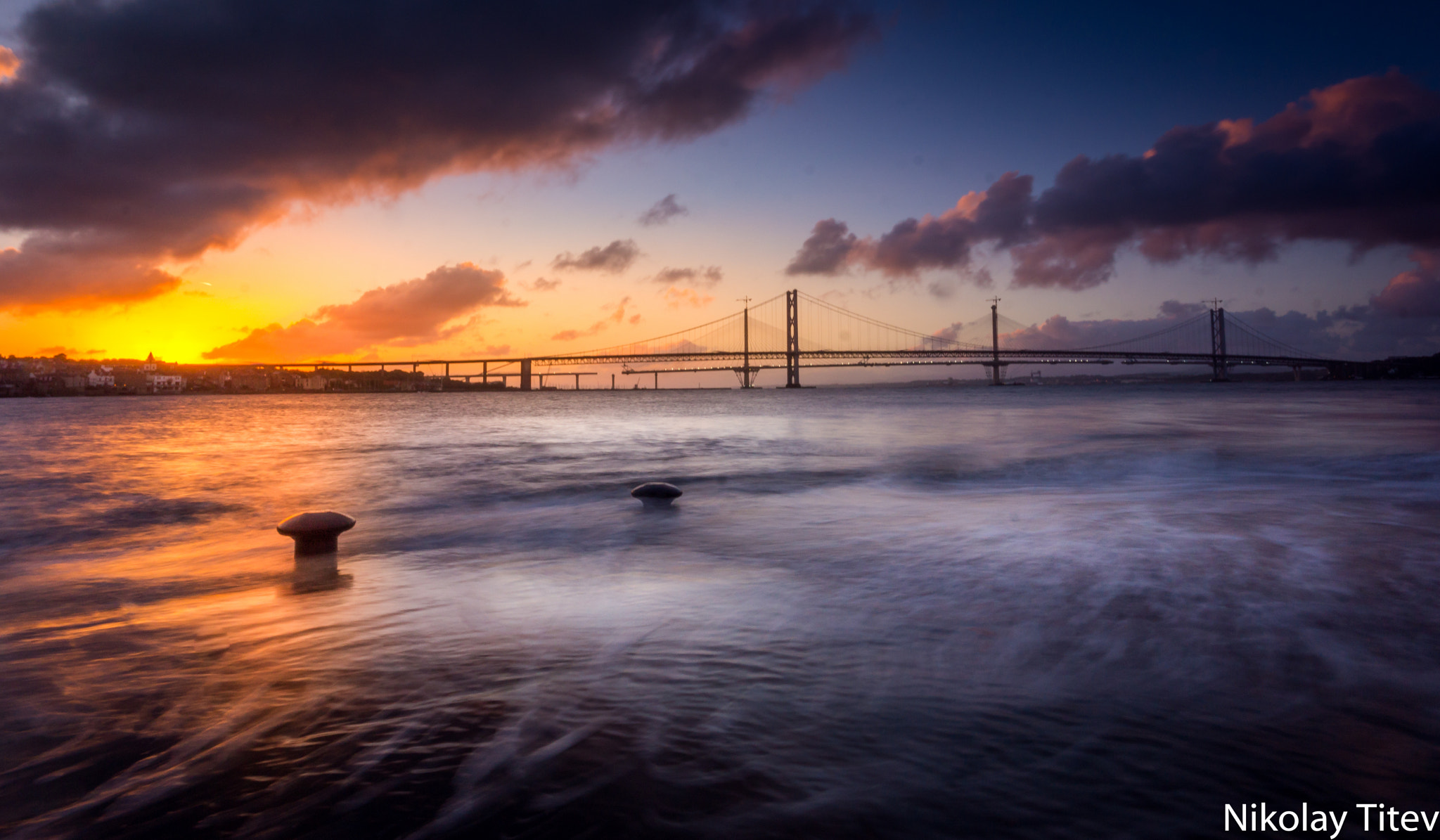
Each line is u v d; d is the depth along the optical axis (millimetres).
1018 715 2262
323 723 2279
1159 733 2125
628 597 3885
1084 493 8555
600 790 1827
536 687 2557
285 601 3977
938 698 2404
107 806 1823
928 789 1816
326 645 3104
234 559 5508
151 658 2979
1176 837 1611
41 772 2008
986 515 6844
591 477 11664
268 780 1928
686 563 4809
